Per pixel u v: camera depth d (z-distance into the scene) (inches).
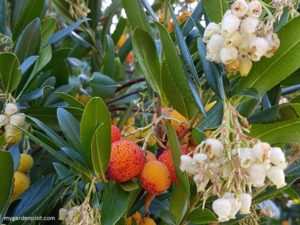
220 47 5.5
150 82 7.0
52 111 8.5
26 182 8.2
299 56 6.0
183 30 8.0
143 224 7.3
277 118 5.9
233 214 5.3
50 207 8.3
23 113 8.0
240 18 5.4
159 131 7.1
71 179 7.9
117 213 6.3
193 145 6.9
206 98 6.9
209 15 6.6
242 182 5.3
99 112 6.2
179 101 6.7
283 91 8.6
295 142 6.3
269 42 5.5
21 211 8.1
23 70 8.0
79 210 6.2
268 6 6.0
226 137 5.4
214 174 5.3
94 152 6.2
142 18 7.3
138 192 6.9
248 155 5.2
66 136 6.7
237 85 6.3
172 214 6.8
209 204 6.8
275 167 5.4
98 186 8.1
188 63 6.3
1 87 8.5
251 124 6.3
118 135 6.8
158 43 7.9
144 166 6.5
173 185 7.9
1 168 6.7
